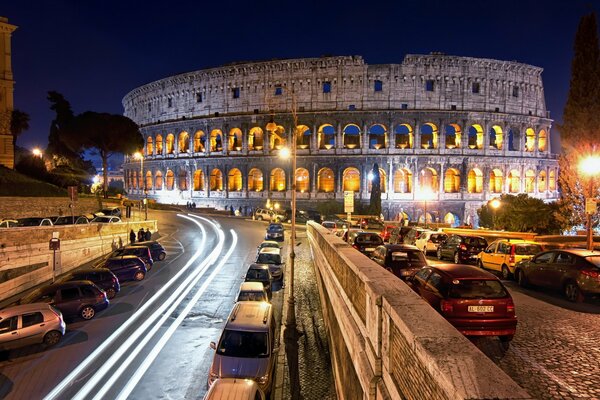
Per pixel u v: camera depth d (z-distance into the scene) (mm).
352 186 84625
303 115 83562
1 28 66875
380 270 9953
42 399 15648
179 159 95875
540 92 87188
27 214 53312
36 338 19938
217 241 52344
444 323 6102
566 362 10844
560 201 43656
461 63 81812
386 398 6887
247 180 88625
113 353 19688
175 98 97875
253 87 87875
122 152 88375
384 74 82188
